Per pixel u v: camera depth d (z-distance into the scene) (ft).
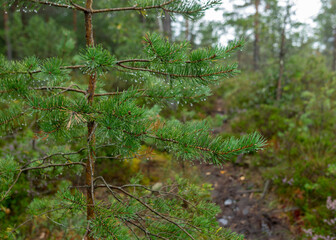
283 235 10.66
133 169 13.74
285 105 21.17
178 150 4.29
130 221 5.32
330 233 9.43
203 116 21.13
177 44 4.26
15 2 4.25
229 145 4.10
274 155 15.33
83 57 3.62
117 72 5.71
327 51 51.44
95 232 4.40
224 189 14.12
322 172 12.54
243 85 28.89
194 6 4.70
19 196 10.17
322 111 18.06
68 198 4.77
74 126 5.53
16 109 5.21
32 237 9.50
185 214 5.93
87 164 5.49
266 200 13.01
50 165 5.59
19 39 25.32
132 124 3.81
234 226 11.69
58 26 25.53
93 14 4.92
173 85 5.41
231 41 4.37
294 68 25.71
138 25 24.62
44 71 4.06
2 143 10.37
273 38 24.43
